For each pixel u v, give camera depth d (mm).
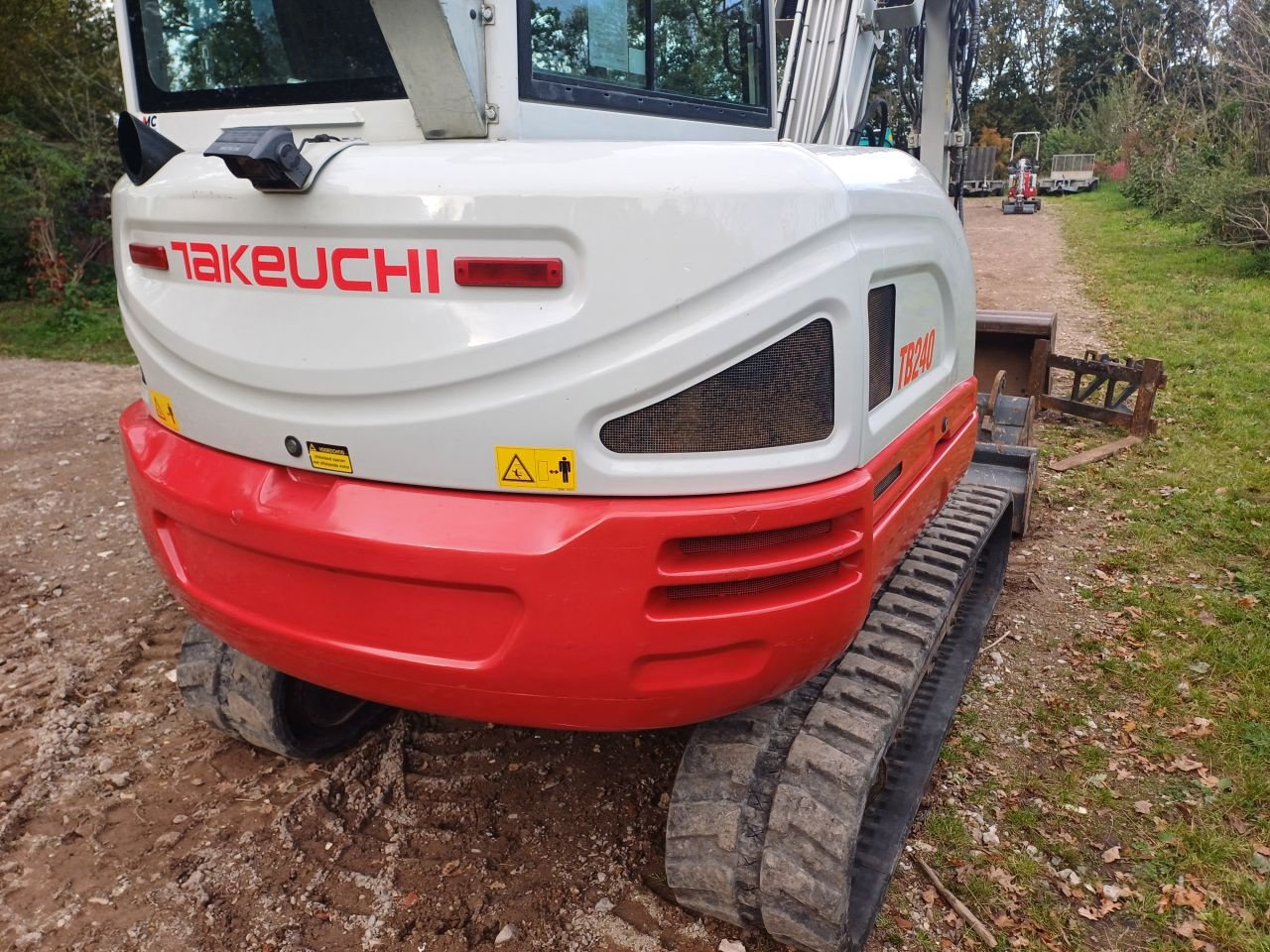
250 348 2008
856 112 4422
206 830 2768
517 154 1766
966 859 2678
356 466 1943
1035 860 2686
